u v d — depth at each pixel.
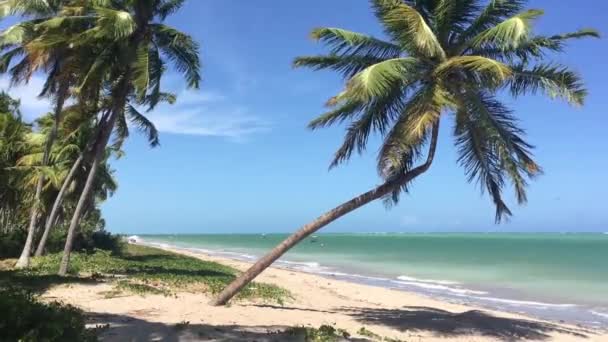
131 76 17.88
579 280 31.00
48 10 19.00
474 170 13.95
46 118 26.88
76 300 13.02
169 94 23.50
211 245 94.00
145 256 32.75
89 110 21.80
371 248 82.56
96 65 17.33
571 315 19.41
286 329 10.14
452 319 14.66
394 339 11.38
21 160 25.73
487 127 11.95
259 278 25.59
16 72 19.67
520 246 89.31
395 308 17.91
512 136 12.88
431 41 11.76
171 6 19.17
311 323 12.51
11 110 28.25
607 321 18.20
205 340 8.33
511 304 21.92
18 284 14.67
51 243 27.75
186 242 112.25
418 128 11.23
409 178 13.62
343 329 11.62
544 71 12.70
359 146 14.06
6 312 6.33
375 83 11.29
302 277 28.64
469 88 12.50
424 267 41.28
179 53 19.64
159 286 16.97
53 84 19.72
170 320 10.88
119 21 16.42
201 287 17.83
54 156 26.58
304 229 13.97
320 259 52.66
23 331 6.10
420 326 13.53
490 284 29.22
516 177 12.00
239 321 11.70
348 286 25.05
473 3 12.90
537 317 18.41
